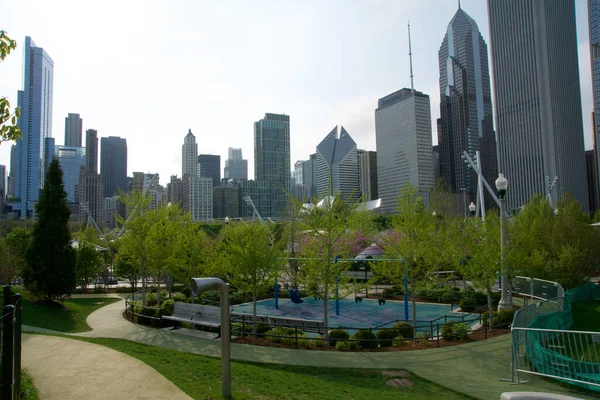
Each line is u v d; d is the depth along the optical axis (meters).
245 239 20.05
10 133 7.71
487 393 10.12
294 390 9.40
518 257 20.81
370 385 10.66
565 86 152.62
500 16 161.50
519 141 154.12
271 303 29.08
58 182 23.78
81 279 31.98
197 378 9.54
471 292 26.12
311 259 17.64
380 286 34.69
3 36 7.66
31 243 22.75
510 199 156.62
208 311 16.89
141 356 11.39
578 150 153.25
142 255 23.48
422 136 180.38
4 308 6.22
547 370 10.99
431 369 12.19
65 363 10.43
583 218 36.03
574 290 24.22
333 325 21.02
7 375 6.09
